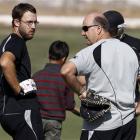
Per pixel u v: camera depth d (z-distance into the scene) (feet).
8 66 64.95
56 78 77.92
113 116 62.34
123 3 554.05
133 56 63.36
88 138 62.80
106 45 62.64
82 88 62.23
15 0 548.72
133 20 479.82
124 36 72.28
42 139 67.31
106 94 62.18
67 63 61.72
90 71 61.93
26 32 66.90
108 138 62.39
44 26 419.33
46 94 77.77
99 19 63.10
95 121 62.49
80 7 549.13
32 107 66.64
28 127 66.39
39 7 548.72
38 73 78.54
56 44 79.36
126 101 62.49
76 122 123.03
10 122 66.49
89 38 63.46
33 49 270.46
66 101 78.33
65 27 420.36
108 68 61.98
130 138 63.57
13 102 66.33
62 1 556.10
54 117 77.92
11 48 65.72
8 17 459.73
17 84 65.57
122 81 62.49
